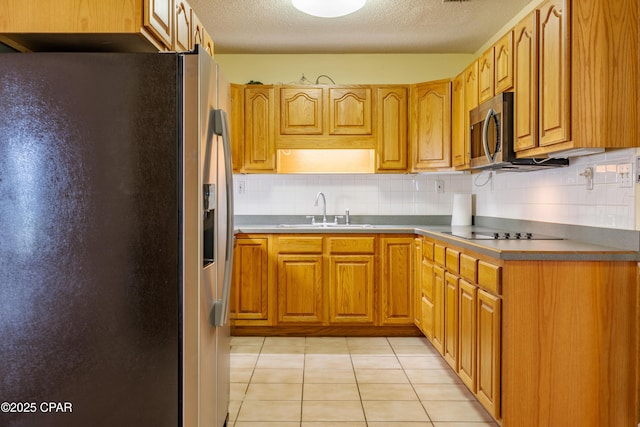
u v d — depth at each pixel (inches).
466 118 139.7
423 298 136.8
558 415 80.6
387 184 172.2
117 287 62.0
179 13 84.6
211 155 67.2
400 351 134.8
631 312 80.8
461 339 101.8
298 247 147.9
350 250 148.2
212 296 68.4
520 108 101.3
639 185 81.2
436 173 163.0
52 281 61.7
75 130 61.5
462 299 101.1
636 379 80.3
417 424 90.2
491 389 84.4
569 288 80.5
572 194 102.7
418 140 157.5
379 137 159.2
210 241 69.0
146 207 61.9
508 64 107.2
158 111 61.8
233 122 157.8
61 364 62.0
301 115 158.7
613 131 82.3
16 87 61.4
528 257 79.7
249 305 148.1
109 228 61.9
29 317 61.8
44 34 67.4
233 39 154.2
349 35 150.6
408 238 148.9
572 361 80.5
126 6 66.3
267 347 138.7
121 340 62.2
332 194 172.2
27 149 61.5
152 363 62.3
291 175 171.9
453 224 164.4
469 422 91.0
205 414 66.0
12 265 61.7
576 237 100.0
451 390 106.4
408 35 150.7
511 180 135.4
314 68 170.6
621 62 82.4
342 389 107.0
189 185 62.1
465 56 170.2
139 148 61.8
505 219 139.0
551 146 89.6
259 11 131.3
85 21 66.4
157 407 62.5
